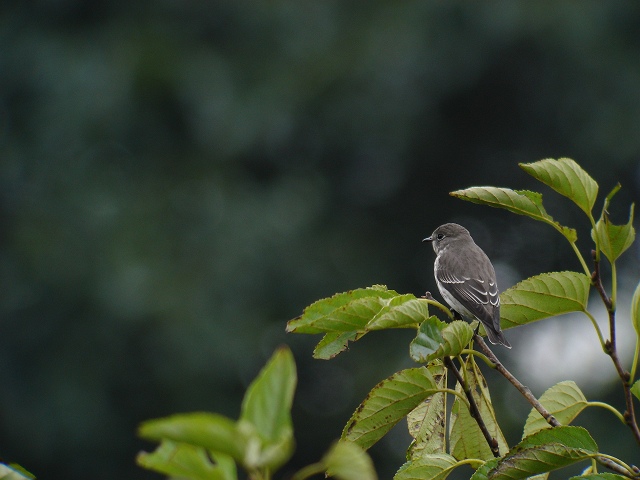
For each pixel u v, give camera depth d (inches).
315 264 774.5
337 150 838.5
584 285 166.9
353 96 807.1
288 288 752.3
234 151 787.4
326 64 811.4
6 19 808.9
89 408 716.7
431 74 805.9
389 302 155.6
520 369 714.8
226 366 711.7
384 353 771.4
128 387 725.3
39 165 776.9
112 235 738.2
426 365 174.2
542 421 170.4
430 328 151.8
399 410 160.4
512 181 870.4
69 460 737.0
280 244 752.3
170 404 724.0
